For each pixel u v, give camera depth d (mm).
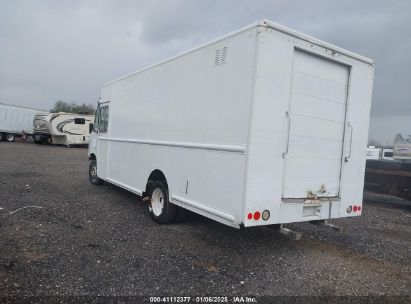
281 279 4312
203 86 5184
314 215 5051
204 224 6520
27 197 8164
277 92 4438
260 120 4309
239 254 5098
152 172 6629
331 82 5176
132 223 6430
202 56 5234
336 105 5266
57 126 29891
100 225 6203
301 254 5266
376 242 6215
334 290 4098
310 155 4977
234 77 4566
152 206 6613
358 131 5496
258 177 4352
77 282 3908
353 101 5395
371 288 4211
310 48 4758
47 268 4223
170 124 6039
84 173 13195
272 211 4508
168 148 6066
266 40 4289
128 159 7742
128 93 7855
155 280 4078
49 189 9430
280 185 4566
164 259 4738
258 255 5102
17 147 26047
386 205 10812
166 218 6242
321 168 5137
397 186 10195
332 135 5250
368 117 5621
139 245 5238
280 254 5203
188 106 5535
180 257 4844
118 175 8312
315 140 5023
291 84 4656
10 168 13383
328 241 6066
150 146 6730
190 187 5406
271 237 5980
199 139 5230
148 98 6875
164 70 6297
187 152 5516
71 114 30688
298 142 4820
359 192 5598
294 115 4754
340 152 5383
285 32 4480
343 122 5379
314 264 4887
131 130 7621
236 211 4418
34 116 33969
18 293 3561
